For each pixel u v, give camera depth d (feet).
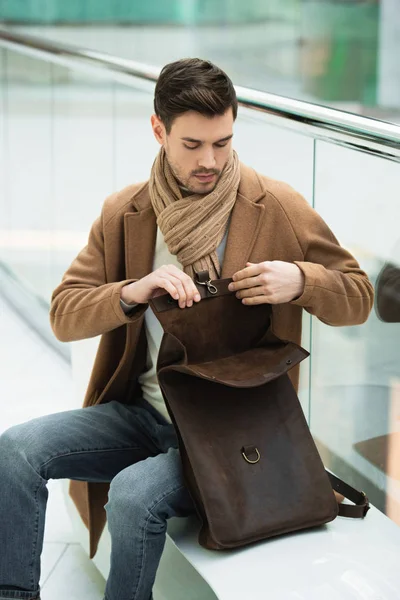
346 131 6.63
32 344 14.03
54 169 13.64
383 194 6.86
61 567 8.39
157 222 6.87
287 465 6.34
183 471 6.26
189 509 6.48
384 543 6.25
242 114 7.88
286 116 7.23
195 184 6.59
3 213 15.61
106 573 7.84
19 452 6.88
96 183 12.71
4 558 6.81
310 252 6.94
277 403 6.50
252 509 6.13
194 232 6.68
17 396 12.04
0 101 14.97
